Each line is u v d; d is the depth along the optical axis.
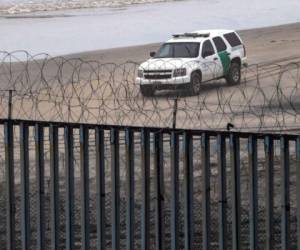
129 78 70.31
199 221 27.64
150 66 69.94
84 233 19.38
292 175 32.25
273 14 184.38
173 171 18.50
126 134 18.81
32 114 47.38
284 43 117.81
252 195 17.77
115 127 18.89
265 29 144.62
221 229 18.11
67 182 19.44
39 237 19.80
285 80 76.25
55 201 19.61
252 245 17.81
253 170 17.77
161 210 18.75
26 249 20.02
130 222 18.95
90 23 168.25
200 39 77.69
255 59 100.69
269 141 17.58
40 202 19.72
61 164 35.31
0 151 39.28
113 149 18.95
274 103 55.88
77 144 32.81
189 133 18.23
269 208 17.66
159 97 68.69
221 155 18.02
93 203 30.20
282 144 17.48
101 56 112.38
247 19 173.50
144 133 18.66
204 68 75.31
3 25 169.00
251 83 78.44
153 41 134.12
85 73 82.00
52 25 166.50
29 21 177.38
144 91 66.94
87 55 113.94
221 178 18.02
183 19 174.25
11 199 20.25
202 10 198.25
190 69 73.00
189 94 72.94
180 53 76.44
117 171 18.98
